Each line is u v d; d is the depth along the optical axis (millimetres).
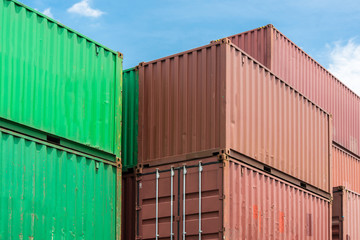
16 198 13109
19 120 13547
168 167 16234
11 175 13062
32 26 14203
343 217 20969
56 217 14039
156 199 16266
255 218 16062
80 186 14867
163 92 16859
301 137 19000
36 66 14164
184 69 16500
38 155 13828
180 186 15859
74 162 14805
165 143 16500
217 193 15086
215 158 15320
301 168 18797
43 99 14242
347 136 24984
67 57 15094
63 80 14875
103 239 15289
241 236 15367
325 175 20297
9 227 12852
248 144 16219
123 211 17047
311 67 22844
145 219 16344
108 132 16062
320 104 23188
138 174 16828
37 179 13680
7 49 13500
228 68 15742
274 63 20391
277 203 17281
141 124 17141
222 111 15492
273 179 17188
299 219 18375
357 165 25641
